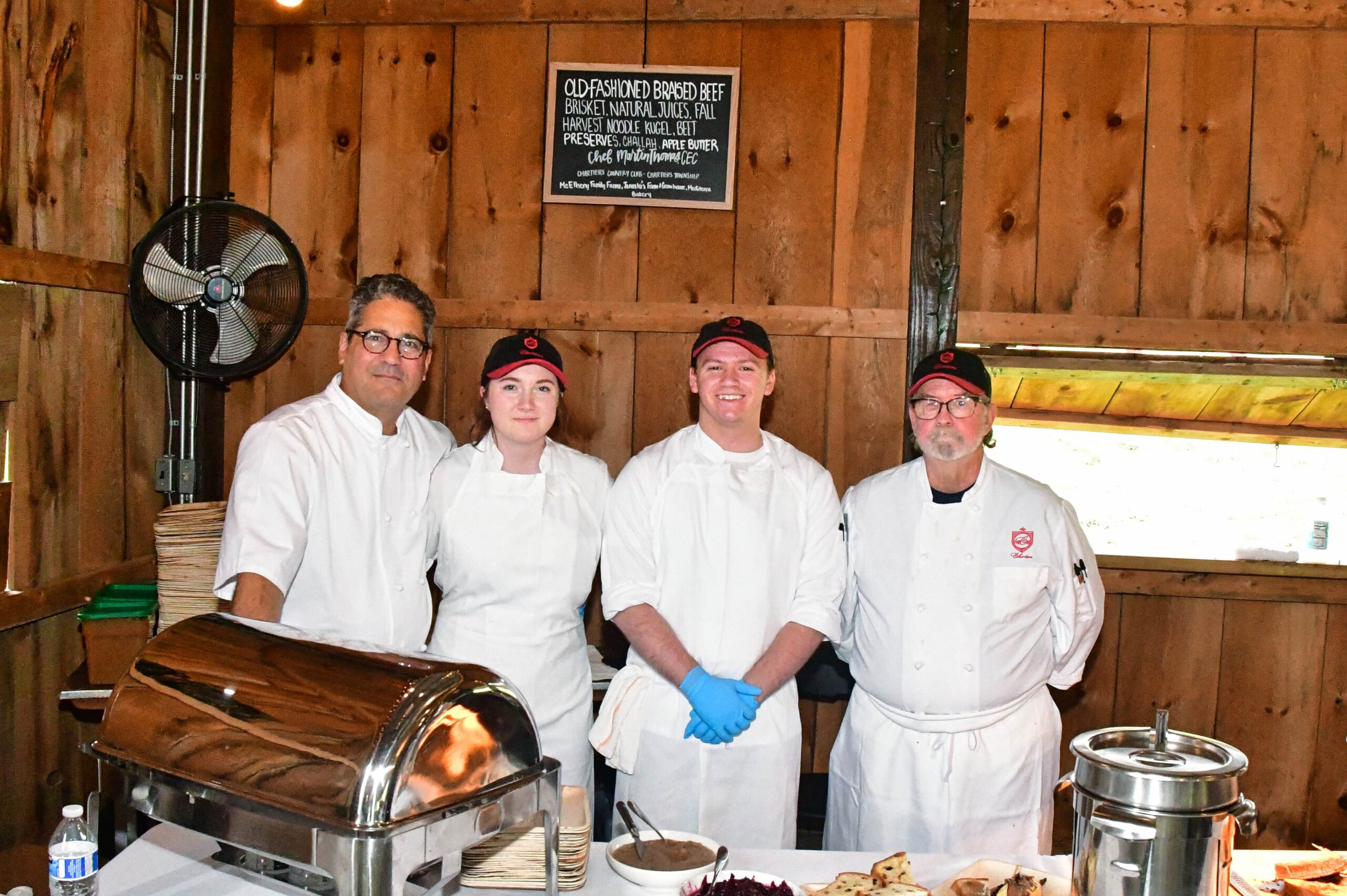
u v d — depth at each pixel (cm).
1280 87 297
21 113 249
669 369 307
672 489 221
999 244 301
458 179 310
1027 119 300
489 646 216
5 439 249
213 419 313
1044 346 303
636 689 220
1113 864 132
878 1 299
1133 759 136
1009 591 215
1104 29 298
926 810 214
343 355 215
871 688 223
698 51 305
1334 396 309
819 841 305
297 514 202
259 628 149
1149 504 329
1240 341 296
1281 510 323
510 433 211
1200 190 298
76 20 267
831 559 223
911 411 216
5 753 251
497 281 310
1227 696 303
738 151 305
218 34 309
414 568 218
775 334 303
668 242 307
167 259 282
